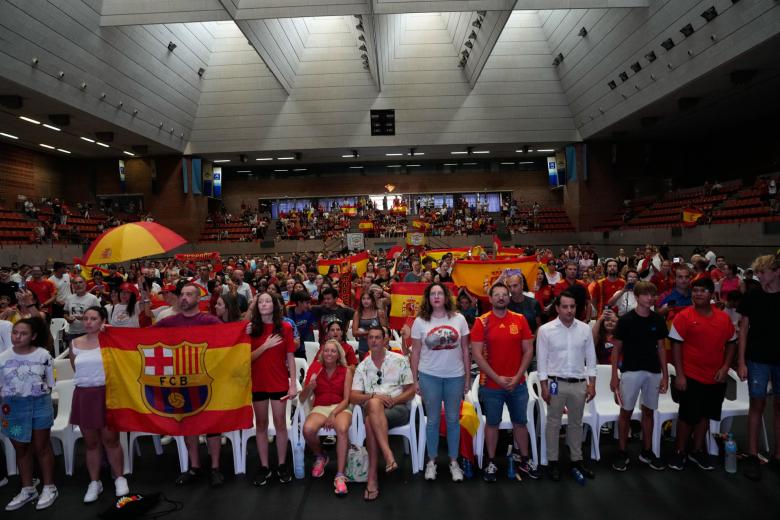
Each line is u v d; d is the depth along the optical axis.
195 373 4.65
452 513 4.13
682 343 4.76
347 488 4.61
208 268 9.23
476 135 27.61
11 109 19.08
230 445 5.79
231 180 35.91
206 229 31.69
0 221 20.64
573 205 30.25
